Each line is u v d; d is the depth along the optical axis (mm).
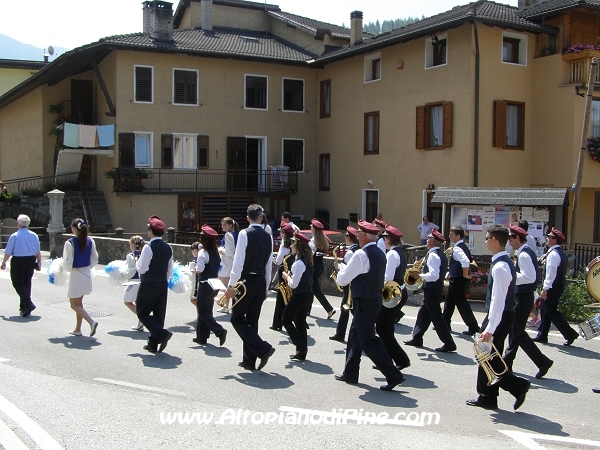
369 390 7469
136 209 26531
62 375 7844
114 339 9938
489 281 7793
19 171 32438
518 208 14758
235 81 28594
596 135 21500
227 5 33188
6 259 11539
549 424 6414
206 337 9680
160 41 27438
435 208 23406
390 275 8688
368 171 26484
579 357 9500
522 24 21422
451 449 5461
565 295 12422
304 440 5582
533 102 22562
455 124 22172
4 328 10633
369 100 26375
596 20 22359
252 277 8047
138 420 5973
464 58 21719
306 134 30016
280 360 8836
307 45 31125
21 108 31953
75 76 29828
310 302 8883
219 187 28328
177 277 10859
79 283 10031
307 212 30109
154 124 27109
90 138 26188
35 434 5492
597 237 22969
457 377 8172
